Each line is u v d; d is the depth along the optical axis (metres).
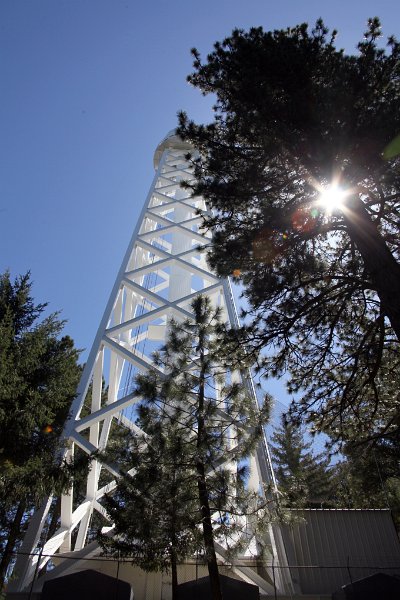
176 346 10.85
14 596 10.08
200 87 12.79
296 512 11.98
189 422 10.00
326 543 12.80
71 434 12.80
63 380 14.27
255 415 10.17
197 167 12.11
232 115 12.14
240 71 11.51
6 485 10.56
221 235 10.89
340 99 9.78
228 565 10.42
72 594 9.68
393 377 12.01
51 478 11.01
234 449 9.74
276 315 10.63
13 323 14.01
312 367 11.77
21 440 11.83
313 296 11.23
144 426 9.91
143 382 10.40
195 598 10.10
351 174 10.00
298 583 11.16
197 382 10.27
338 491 23.62
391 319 9.12
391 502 20.66
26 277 14.83
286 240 10.39
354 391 11.66
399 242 11.15
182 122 12.34
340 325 12.60
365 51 11.30
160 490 8.96
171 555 8.77
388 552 12.71
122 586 9.82
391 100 10.37
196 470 9.36
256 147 11.55
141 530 8.64
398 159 9.98
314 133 9.96
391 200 11.30
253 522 9.32
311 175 10.74
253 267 10.77
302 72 10.99
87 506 14.28
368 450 12.16
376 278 9.63
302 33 11.92
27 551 10.67
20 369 12.77
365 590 10.48
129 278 17.92
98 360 15.49
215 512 9.84
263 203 10.92
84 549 11.20
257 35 12.18
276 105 10.47
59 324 14.70
